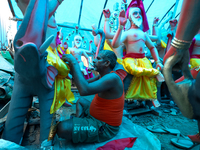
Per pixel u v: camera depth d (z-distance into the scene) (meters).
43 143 1.47
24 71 1.22
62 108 2.94
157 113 2.97
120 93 1.64
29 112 2.09
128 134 1.83
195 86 0.99
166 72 1.09
